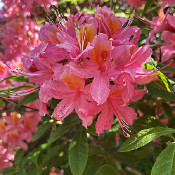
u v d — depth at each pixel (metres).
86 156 0.29
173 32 0.30
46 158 0.44
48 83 0.23
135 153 0.47
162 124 0.29
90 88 0.21
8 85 0.33
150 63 0.27
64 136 0.47
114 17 0.24
